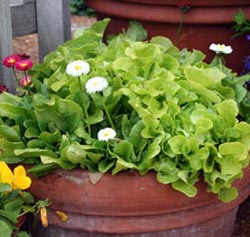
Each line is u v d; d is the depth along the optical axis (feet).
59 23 4.63
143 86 3.53
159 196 3.21
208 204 3.37
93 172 3.19
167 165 3.21
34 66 3.95
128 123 3.42
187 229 3.37
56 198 3.26
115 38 4.17
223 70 3.90
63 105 3.41
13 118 3.48
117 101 3.49
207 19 4.46
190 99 3.44
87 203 3.21
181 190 3.16
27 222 3.50
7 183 3.09
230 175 3.22
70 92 3.57
